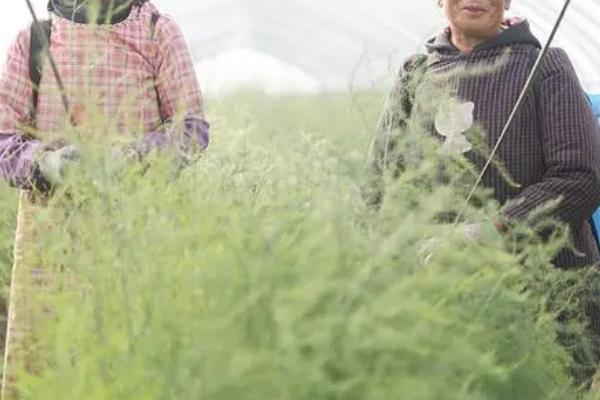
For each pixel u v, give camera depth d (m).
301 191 3.14
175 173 3.31
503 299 3.13
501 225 4.49
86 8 5.05
